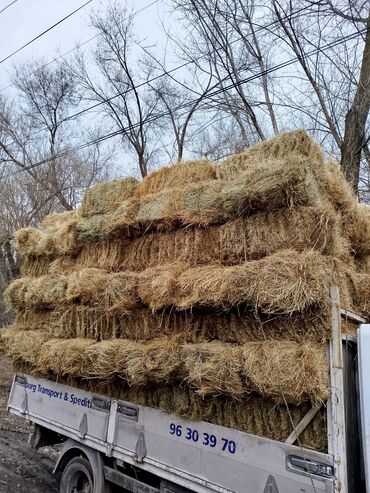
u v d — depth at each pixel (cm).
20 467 600
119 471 411
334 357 273
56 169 2122
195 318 361
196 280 339
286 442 282
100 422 423
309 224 315
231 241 360
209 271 342
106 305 428
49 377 504
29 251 589
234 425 316
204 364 312
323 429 270
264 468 285
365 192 1003
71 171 2166
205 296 328
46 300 507
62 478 466
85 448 440
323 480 254
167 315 383
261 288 296
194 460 330
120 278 418
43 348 484
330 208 332
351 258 375
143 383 367
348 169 956
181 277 358
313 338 288
